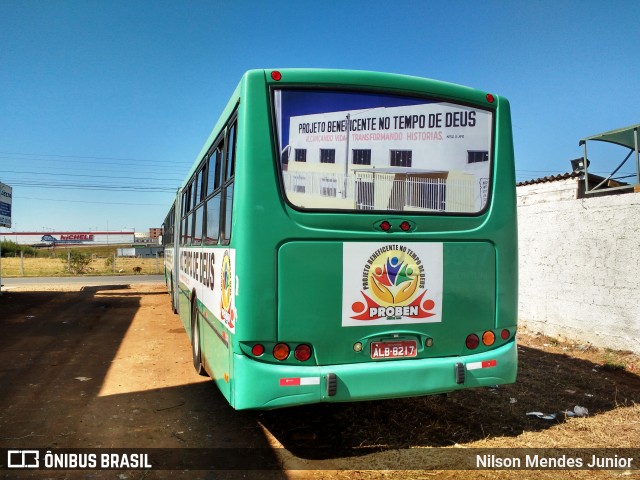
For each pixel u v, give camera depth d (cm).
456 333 439
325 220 404
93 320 1273
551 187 955
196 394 617
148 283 2642
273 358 392
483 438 471
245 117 400
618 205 789
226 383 430
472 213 451
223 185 481
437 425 502
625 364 720
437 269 434
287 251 396
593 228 834
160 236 2495
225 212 464
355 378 401
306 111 412
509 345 463
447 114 451
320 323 400
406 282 423
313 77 416
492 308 455
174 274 1271
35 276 3384
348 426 502
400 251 423
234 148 431
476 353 447
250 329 388
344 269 407
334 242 406
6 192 1853
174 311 1373
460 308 441
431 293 431
